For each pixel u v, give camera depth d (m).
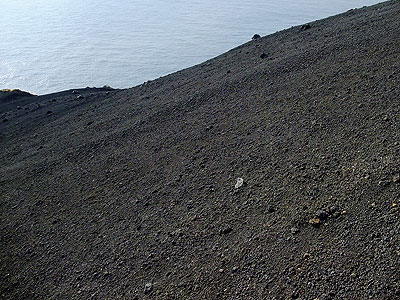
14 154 17.55
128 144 13.55
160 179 10.38
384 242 5.54
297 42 19.84
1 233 10.13
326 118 9.89
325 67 13.40
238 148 10.38
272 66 15.91
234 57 22.75
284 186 7.92
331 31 19.14
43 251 8.84
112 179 11.31
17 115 26.72
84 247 8.48
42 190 12.07
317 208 6.81
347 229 6.09
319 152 8.57
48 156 15.15
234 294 5.83
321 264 5.66
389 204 6.16
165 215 8.63
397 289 4.81
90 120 18.89
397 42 12.75
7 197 12.29
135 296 6.56
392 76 10.48
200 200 8.70
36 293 7.56
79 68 198.62
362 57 12.80
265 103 12.62
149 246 7.73
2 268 8.65
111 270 7.45
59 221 9.94
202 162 10.42
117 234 8.55
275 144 9.76
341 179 7.30
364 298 4.89
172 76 24.27
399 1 22.03
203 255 6.93
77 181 11.94
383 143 7.80
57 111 24.44
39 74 182.00
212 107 14.24
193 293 6.16
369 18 18.88
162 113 15.41
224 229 7.39
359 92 10.47
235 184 8.76
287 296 5.39
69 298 7.11
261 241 6.65
